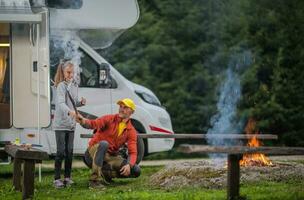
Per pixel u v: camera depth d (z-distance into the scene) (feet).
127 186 46.62
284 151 36.91
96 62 58.03
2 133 54.19
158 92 89.15
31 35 53.52
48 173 58.95
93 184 46.09
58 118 46.96
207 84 88.94
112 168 46.44
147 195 41.65
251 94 85.92
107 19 56.90
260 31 87.97
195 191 42.98
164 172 46.70
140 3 92.53
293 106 84.38
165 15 91.81
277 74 84.64
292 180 45.60
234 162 39.09
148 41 90.89
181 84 89.45
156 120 59.41
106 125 46.34
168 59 90.27
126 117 46.37
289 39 86.99
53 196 43.16
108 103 57.93
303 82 84.74
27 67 53.88
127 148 50.26
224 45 89.35
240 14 89.56
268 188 42.45
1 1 52.75
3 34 54.95
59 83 47.06
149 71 89.81
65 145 47.24
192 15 91.25
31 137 54.13
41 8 53.11
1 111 54.60
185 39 91.09
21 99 53.93
